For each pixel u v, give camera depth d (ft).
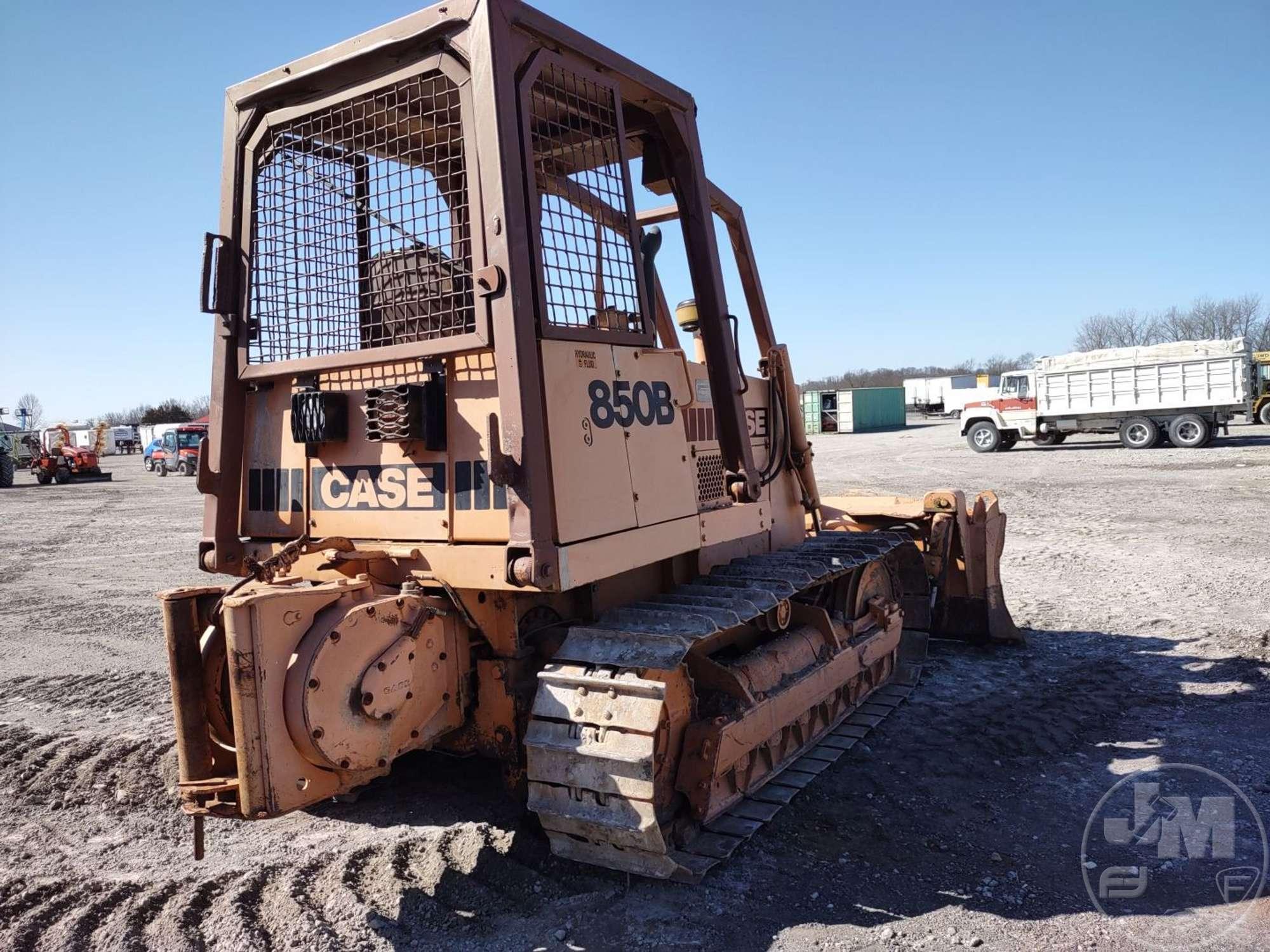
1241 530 38.19
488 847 12.44
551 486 10.94
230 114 13.48
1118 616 25.26
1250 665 20.08
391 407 11.40
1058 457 79.00
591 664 11.28
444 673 11.69
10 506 77.20
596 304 12.47
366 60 11.88
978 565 22.22
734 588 13.48
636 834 10.56
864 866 11.95
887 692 18.80
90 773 15.87
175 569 40.45
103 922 10.89
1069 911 10.75
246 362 13.42
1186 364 79.77
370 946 10.23
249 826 13.65
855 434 147.84
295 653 10.14
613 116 12.86
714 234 14.98
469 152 11.01
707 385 15.11
